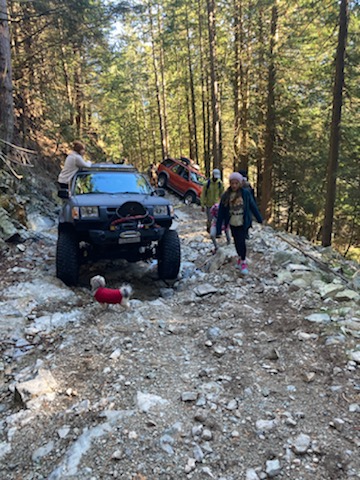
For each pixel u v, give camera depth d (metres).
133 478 2.16
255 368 3.33
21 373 3.42
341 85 11.47
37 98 14.26
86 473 2.20
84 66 21.41
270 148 17.16
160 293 5.84
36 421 2.74
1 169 9.12
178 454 2.33
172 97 40.19
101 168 6.92
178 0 23.36
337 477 2.15
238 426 2.59
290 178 19.23
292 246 8.84
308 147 17.69
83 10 12.04
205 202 9.41
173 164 18.80
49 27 14.12
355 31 11.65
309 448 2.36
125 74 37.22
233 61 18.86
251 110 18.14
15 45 12.32
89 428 2.59
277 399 2.88
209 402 2.84
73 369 3.37
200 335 4.06
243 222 5.74
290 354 3.51
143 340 3.89
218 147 19.48
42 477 2.24
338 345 3.51
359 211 17.58
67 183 6.93
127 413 2.70
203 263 7.24
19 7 13.18
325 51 13.28
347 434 2.47
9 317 4.38
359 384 2.97
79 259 5.88
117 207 5.41
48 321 4.40
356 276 5.78
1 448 2.51
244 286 5.47
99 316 4.57
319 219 22.62
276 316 4.37
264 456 2.32
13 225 7.52
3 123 9.50
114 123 44.25
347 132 13.28
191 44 26.48
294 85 16.31
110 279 6.34
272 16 15.12
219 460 2.29
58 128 16.00
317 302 4.58
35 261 6.39
